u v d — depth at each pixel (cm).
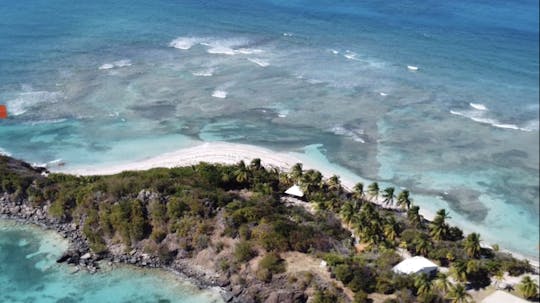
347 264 7194
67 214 8538
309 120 12938
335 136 12269
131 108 13000
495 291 7200
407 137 12456
